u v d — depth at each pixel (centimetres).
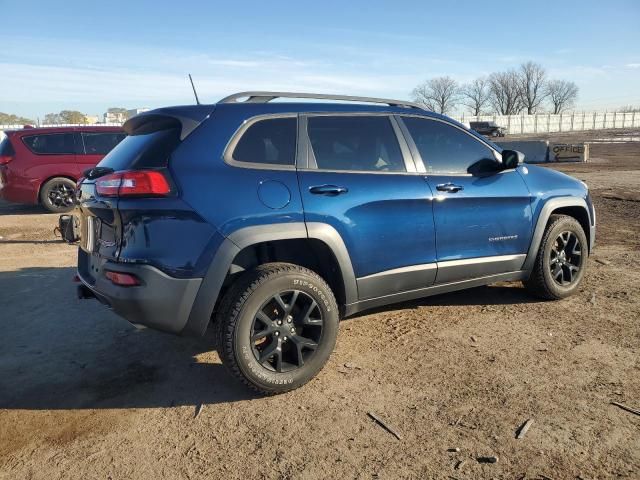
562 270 481
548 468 252
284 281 321
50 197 1095
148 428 300
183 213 302
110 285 312
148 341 428
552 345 388
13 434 297
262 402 324
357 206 352
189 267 302
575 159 2202
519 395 319
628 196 1162
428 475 251
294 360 334
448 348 389
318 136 358
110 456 275
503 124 7962
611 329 414
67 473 262
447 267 401
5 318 485
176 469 262
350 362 372
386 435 284
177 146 314
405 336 415
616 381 332
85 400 334
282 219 323
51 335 443
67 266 679
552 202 459
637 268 587
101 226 339
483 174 427
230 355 311
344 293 356
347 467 259
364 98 397
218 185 312
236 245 309
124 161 329
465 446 271
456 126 427
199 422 304
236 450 276
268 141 339
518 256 446
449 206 398
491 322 438
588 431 280
